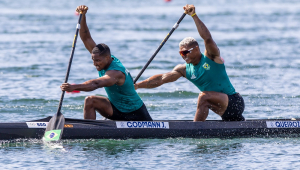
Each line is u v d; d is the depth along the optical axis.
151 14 113.25
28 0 151.38
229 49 67.06
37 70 51.22
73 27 87.62
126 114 25.08
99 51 23.05
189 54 24.69
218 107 25.47
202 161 21.31
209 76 25.05
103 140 24.39
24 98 38.38
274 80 46.34
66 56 60.78
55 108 35.66
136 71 52.12
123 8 131.00
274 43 72.00
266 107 35.53
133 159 21.58
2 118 31.73
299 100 37.88
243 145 24.23
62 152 22.58
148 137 24.95
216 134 25.41
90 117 24.62
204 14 114.50
